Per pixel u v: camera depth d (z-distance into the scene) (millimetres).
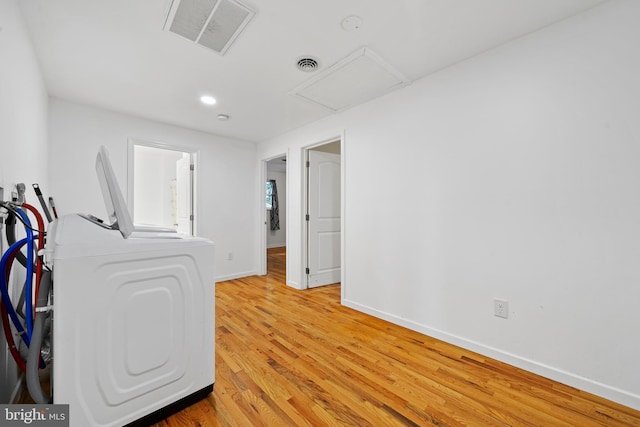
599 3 1486
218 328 2336
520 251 1768
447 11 1537
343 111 2977
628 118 1419
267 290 3521
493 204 1884
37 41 1775
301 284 3568
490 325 1891
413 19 1602
